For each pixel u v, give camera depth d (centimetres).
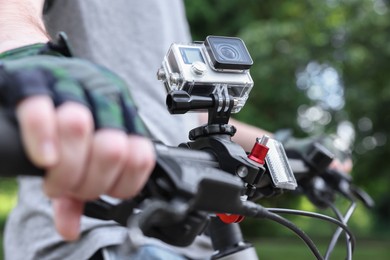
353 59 750
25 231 141
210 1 770
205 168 65
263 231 1180
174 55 83
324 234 1088
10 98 53
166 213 58
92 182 56
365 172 908
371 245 1188
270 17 809
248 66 84
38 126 52
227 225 110
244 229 1176
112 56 147
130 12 152
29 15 88
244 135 137
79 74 59
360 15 782
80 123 53
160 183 61
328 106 808
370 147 869
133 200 65
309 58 759
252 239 1175
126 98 60
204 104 81
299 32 761
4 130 53
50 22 144
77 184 56
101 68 62
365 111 810
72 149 53
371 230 1529
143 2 155
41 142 52
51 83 55
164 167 62
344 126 830
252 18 779
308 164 126
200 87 82
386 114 838
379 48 792
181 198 60
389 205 1511
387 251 1027
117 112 58
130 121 59
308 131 797
